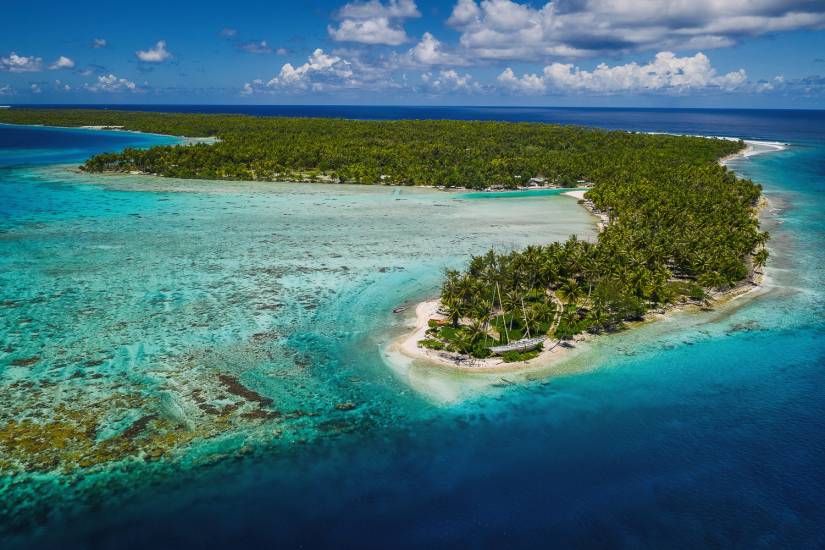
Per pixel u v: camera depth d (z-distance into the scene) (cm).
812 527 4000
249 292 7712
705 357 6231
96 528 3803
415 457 4566
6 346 5966
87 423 4753
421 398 5331
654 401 5406
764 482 4409
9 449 4412
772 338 6700
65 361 5709
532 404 5303
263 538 3791
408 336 6494
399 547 3769
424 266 9025
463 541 3822
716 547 3825
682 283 8350
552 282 7875
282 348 6159
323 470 4388
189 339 6281
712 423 5094
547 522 3997
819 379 5831
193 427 4769
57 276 8094
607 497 4228
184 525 3859
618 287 7162
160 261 8894
